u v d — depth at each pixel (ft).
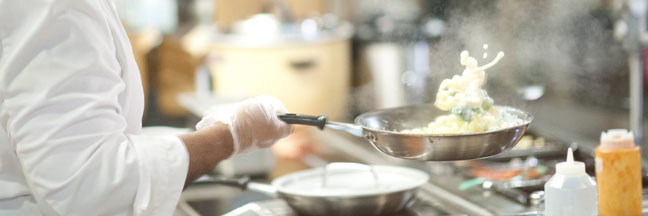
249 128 4.97
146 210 4.42
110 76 4.47
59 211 4.32
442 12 12.55
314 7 15.28
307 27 13.29
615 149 5.06
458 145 4.50
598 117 10.61
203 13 15.84
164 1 15.83
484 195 6.31
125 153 4.42
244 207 6.30
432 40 12.34
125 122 4.60
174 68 13.61
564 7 11.99
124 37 4.84
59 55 4.27
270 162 7.72
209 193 6.89
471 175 6.92
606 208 5.10
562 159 7.38
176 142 4.67
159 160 4.54
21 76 4.26
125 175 4.38
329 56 13.00
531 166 7.06
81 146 4.30
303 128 10.39
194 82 13.66
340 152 8.70
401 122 5.40
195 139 4.79
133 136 4.64
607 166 5.07
